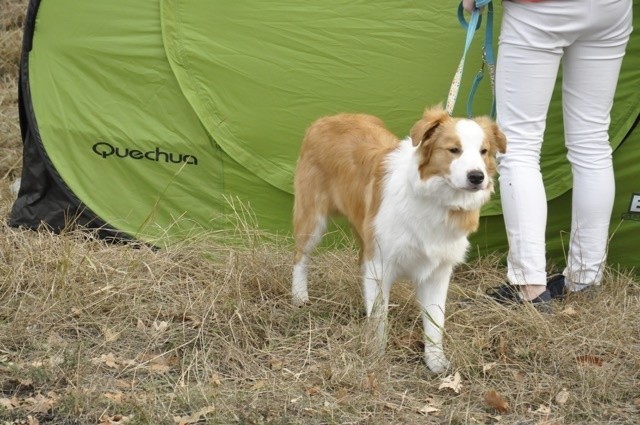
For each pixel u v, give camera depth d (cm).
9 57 865
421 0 541
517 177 493
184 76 554
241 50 551
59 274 505
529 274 501
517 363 457
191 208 579
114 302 494
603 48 485
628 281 539
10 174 680
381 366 441
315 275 538
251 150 567
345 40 549
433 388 437
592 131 503
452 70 551
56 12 552
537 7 468
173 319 486
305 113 561
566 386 438
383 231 447
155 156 571
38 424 388
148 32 551
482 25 542
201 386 418
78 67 561
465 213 439
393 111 559
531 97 484
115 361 443
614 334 479
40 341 458
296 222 514
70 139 570
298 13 545
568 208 563
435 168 424
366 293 459
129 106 566
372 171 463
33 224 581
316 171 504
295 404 412
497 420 410
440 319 459
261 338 475
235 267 522
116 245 567
